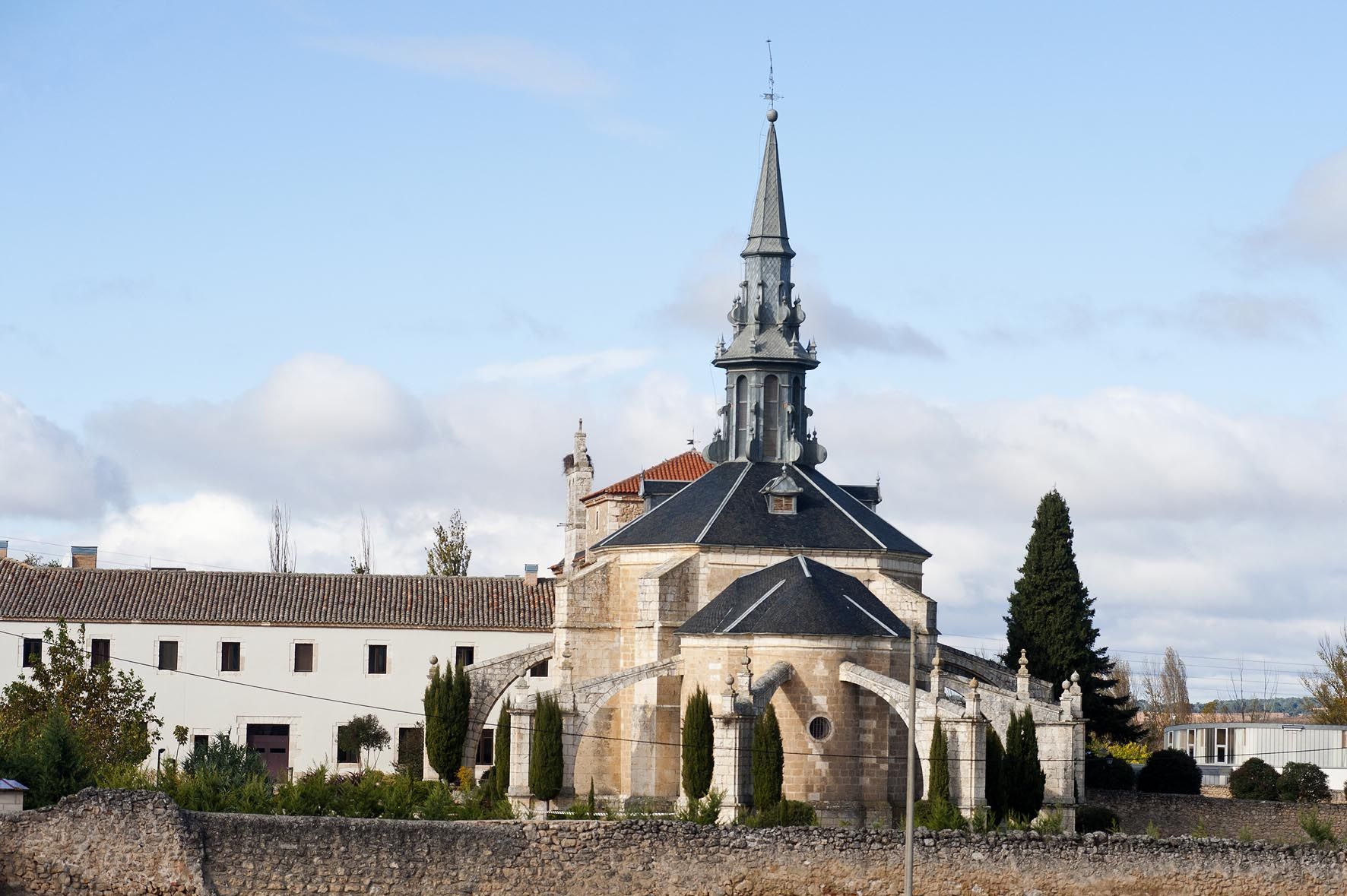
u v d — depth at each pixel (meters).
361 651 104.12
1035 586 100.56
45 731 68.75
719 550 86.94
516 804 77.38
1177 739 121.62
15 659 101.31
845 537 88.69
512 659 90.12
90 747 82.69
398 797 68.12
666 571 85.88
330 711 103.38
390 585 108.25
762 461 93.94
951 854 63.69
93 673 88.62
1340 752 113.06
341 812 66.81
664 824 62.66
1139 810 88.94
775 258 95.88
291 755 102.81
